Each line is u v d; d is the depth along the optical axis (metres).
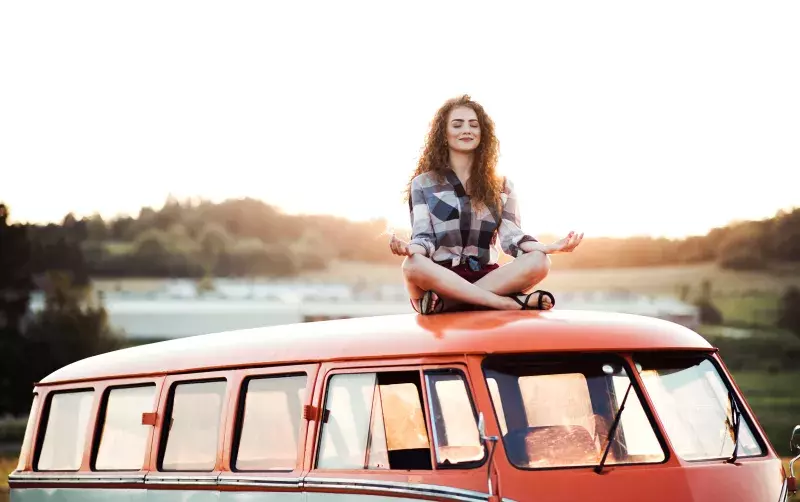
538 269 8.06
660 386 7.26
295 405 7.74
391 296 108.25
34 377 70.38
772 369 79.62
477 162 8.42
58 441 9.64
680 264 98.56
